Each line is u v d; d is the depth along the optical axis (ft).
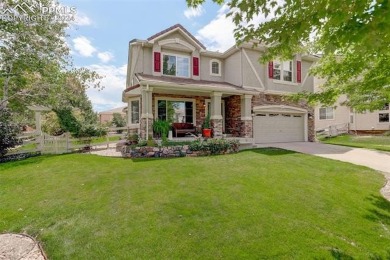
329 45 9.39
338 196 20.01
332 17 8.51
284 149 44.45
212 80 57.52
